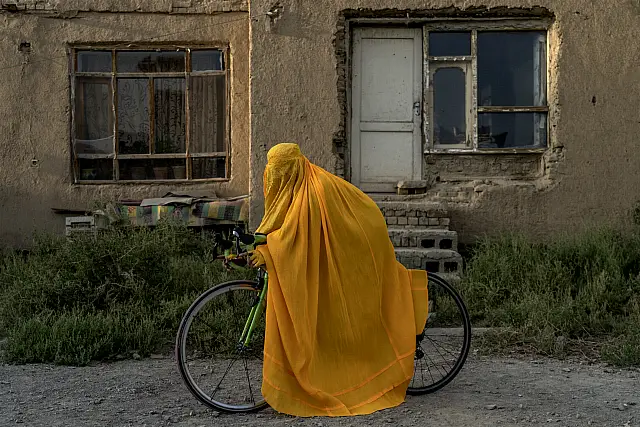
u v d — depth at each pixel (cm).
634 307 622
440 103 902
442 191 865
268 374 371
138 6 938
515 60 895
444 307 573
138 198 938
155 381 468
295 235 388
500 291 680
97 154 957
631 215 840
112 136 960
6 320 609
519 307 620
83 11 938
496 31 890
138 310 606
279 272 380
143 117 965
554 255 737
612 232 793
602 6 850
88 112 957
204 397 403
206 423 381
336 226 394
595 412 396
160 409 406
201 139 962
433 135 902
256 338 432
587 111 848
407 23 889
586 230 809
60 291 620
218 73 955
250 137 861
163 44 951
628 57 847
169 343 577
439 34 899
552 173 849
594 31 849
